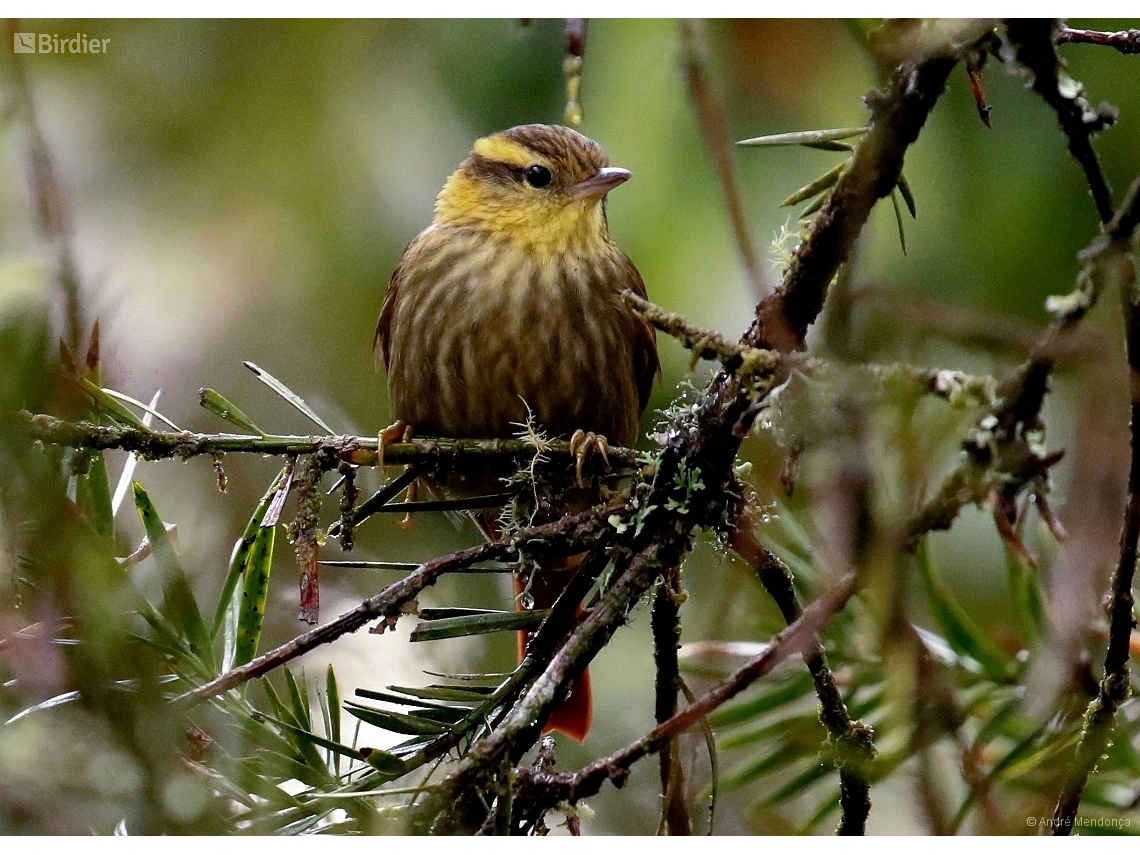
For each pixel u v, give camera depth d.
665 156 3.52
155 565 3.43
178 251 3.55
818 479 3.41
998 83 3.52
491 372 3.52
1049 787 3.43
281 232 3.55
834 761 3.44
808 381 3.41
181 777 3.40
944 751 3.45
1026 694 3.44
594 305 3.52
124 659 3.40
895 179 3.41
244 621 3.43
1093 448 3.42
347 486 3.44
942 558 3.52
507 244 3.52
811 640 3.43
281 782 3.42
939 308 3.41
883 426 3.40
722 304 3.52
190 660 3.42
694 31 3.42
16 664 3.34
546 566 3.48
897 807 3.46
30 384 3.40
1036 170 3.51
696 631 3.50
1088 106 3.40
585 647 3.42
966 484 3.40
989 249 3.51
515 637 3.54
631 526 3.43
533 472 3.47
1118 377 3.41
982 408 3.40
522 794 3.41
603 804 3.52
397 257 3.56
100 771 3.37
